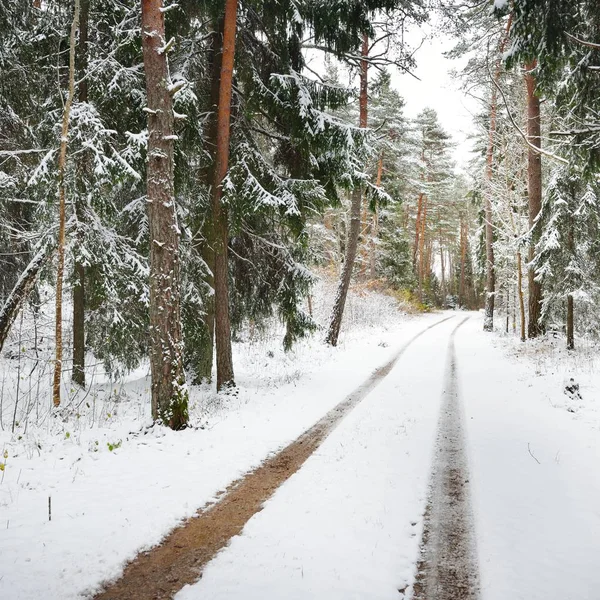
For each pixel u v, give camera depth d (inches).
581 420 312.2
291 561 147.7
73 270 365.1
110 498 189.2
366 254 1433.3
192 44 386.9
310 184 407.8
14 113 409.1
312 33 437.1
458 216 2127.2
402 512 185.3
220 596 128.7
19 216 442.9
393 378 493.7
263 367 557.9
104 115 362.3
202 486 206.4
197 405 357.7
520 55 312.8
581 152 339.0
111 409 348.2
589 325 656.4
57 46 368.5
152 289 289.9
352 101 431.2
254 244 490.6
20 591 126.0
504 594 131.9
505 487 208.1
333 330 728.3
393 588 135.4
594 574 140.6
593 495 197.0
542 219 655.1
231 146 421.1
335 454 256.2
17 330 402.0
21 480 202.2
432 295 2127.2
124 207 394.9
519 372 510.3
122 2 374.3
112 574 137.9
